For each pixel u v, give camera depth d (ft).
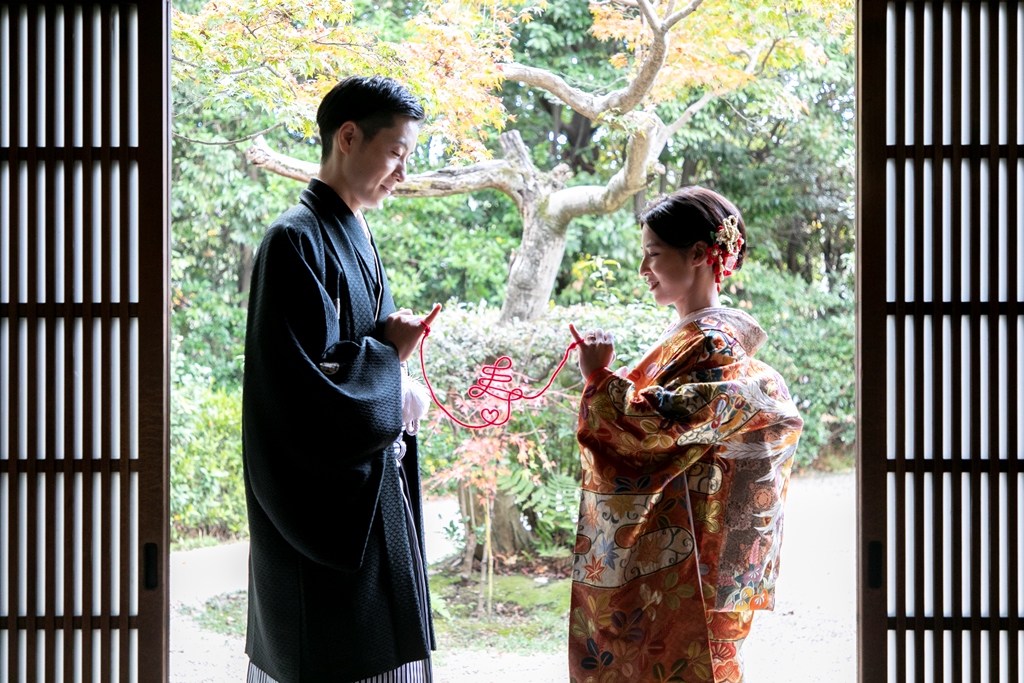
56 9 7.25
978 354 7.21
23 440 7.30
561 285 23.93
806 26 17.04
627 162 15.31
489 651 14.20
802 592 16.94
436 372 14.57
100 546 7.30
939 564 7.22
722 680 7.16
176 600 16.57
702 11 16.31
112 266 7.27
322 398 6.40
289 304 6.59
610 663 6.88
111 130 7.25
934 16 7.20
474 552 16.21
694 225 7.18
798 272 27.17
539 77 15.12
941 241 7.20
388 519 7.00
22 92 7.29
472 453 14.29
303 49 13.70
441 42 13.67
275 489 6.60
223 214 23.48
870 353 7.18
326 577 6.74
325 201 7.09
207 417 20.47
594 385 6.88
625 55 17.31
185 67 14.61
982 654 7.30
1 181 7.28
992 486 7.22
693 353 6.93
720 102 24.70
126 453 7.24
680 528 6.84
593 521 7.03
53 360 7.24
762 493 7.13
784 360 24.97
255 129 22.77
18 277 7.27
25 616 7.29
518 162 15.88
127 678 7.30
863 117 7.18
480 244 22.72
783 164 26.04
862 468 7.21
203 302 23.39
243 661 14.33
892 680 7.36
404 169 7.25
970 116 7.22
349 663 6.75
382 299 7.37
